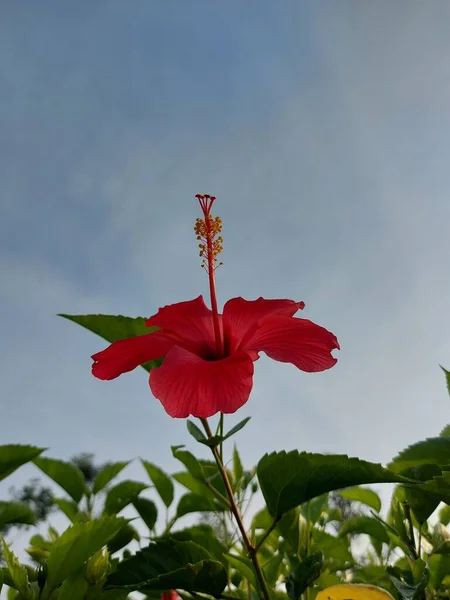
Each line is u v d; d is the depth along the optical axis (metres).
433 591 0.31
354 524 0.39
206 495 0.40
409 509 0.31
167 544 0.30
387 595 0.23
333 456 0.26
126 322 0.35
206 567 0.27
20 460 0.32
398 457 0.31
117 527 0.29
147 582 0.27
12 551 0.27
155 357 0.30
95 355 0.29
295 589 0.27
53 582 0.28
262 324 0.31
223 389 0.27
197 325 0.32
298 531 0.33
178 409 0.26
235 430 0.27
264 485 0.28
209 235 0.35
